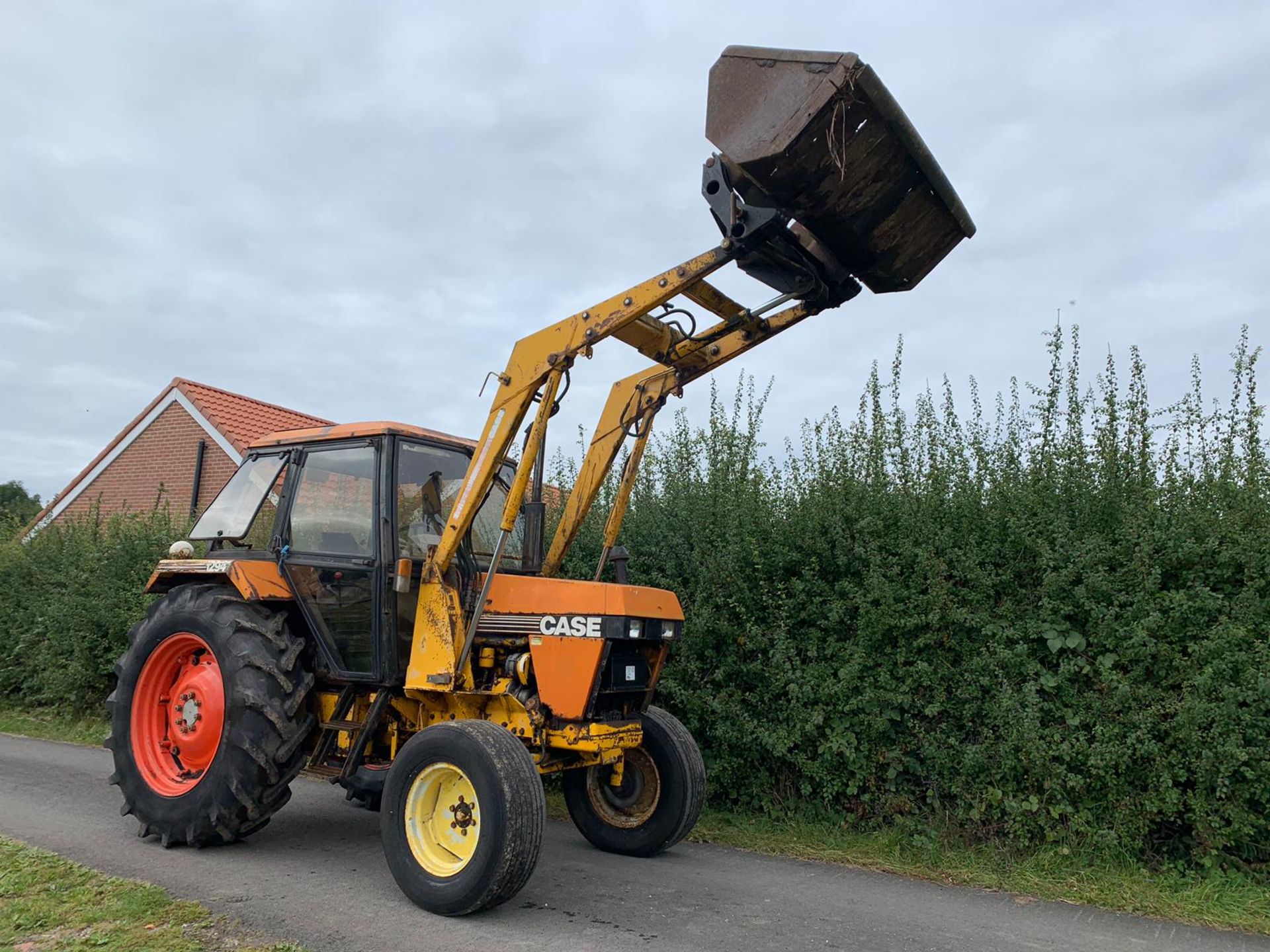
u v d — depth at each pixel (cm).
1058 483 586
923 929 421
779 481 691
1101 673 518
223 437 1551
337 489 532
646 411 553
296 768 509
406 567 487
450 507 540
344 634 515
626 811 554
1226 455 557
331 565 519
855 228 420
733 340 523
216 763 498
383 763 512
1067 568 539
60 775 730
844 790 592
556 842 577
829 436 686
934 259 461
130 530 1066
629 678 497
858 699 577
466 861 418
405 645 503
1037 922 437
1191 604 506
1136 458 578
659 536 696
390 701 512
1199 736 486
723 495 682
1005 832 539
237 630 512
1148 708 507
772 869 521
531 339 480
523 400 476
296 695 508
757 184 391
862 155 392
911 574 593
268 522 562
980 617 554
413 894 421
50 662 1034
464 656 466
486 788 408
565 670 467
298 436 568
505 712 475
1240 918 446
